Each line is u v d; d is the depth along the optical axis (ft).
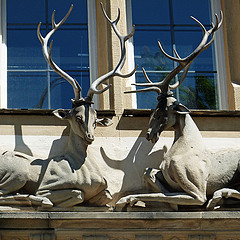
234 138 55.36
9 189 51.78
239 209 52.49
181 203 52.08
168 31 59.41
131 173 54.03
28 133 54.03
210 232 52.03
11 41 58.18
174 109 53.11
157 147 54.60
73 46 58.44
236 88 57.16
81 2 59.21
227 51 58.29
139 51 58.80
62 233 51.24
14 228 51.11
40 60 58.03
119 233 51.62
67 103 57.52
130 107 55.77
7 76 57.52
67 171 52.08
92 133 51.96
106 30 56.90
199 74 58.70
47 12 59.00
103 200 52.37
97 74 57.67
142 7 59.57
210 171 52.95
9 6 58.80
